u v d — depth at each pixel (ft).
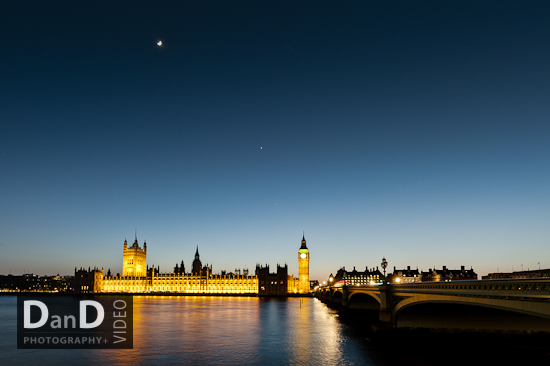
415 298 210.79
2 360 224.94
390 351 235.81
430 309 255.09
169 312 542.98
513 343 240.32
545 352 227.40
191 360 221.25
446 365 202.18
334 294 625.00
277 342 275.39
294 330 341.41
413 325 257.75
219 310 586.04
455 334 249.14
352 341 275.59
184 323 398.62
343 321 419.95
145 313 526.16
